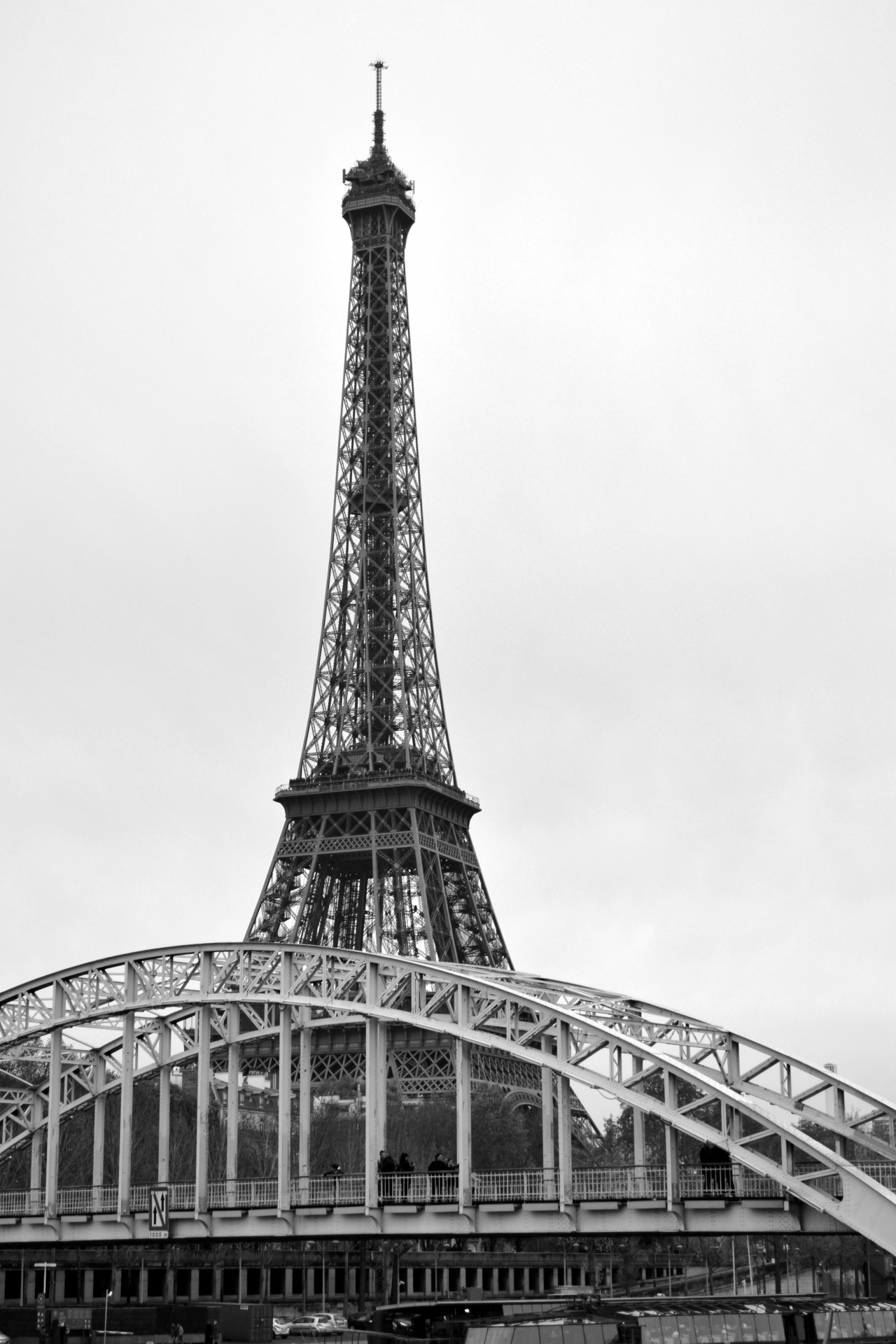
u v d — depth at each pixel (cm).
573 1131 19712
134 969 12912
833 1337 9800
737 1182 10338
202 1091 12281
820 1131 18250
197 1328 12600
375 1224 11294
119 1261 17775
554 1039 17750
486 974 12200
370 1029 11638
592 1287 19838
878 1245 9188
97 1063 13412
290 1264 18438
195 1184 12206
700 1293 18988
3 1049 13700
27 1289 17388
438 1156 12219
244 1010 12500
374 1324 11419
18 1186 19362
